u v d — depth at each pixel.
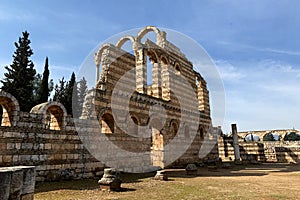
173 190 12.21
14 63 36.84
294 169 26.23
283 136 51.00
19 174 5.66
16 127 12.70
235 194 11.27
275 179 17.31
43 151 13.76
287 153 43.16
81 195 10.52
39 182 13.26
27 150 13.02
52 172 13.97
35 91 42.06
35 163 13.28
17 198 5.55
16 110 12.85
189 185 13.91
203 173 21.23
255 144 45.81
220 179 17.00
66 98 39.88
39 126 13.80
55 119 15.55
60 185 12.81
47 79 39.09
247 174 20.83
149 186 13.34
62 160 14.67
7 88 33.75
